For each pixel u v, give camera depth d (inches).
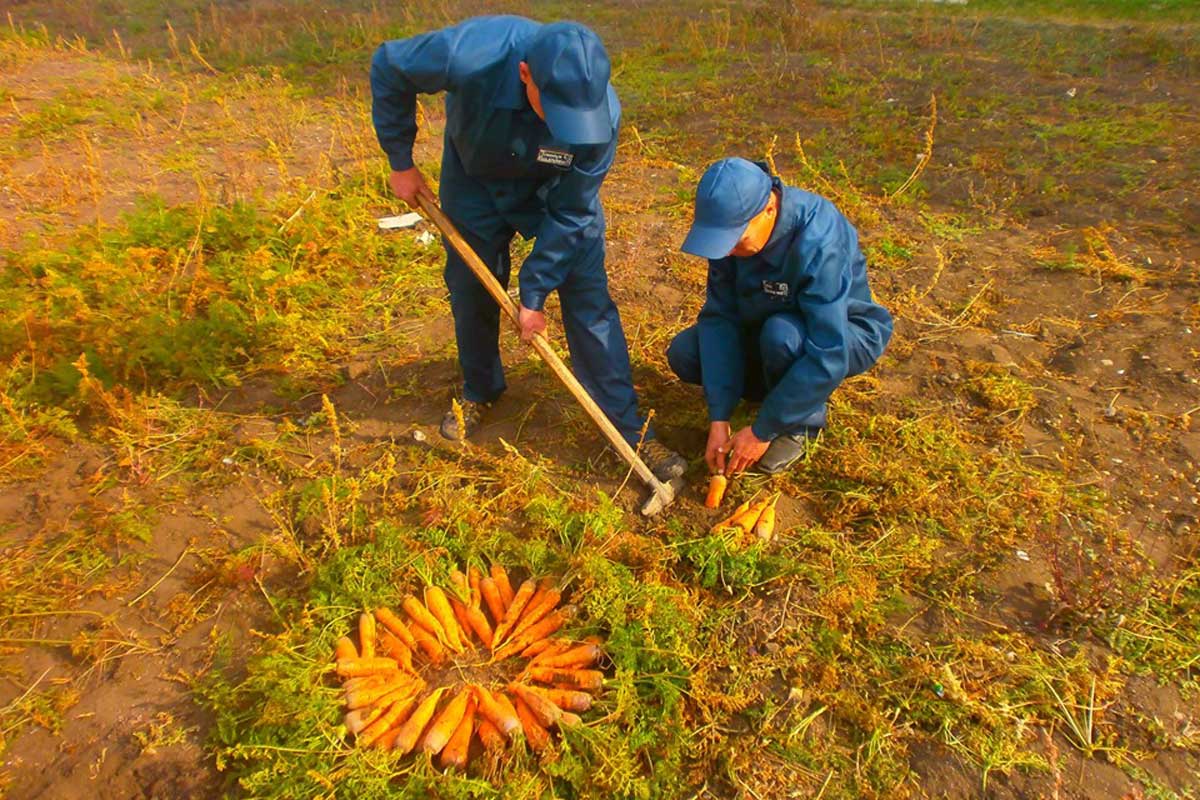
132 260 177.9
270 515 131.4
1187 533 119.9
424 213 124.1
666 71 329.4
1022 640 107.3
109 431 147.3
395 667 103.8
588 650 104.3
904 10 409.1
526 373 158.9
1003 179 222.8
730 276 127.3
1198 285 171.8
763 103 289.7
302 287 181.2
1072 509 124.9
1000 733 97.0
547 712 97.3
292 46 378.0
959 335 164.2
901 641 108.2
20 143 263.9
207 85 326.6
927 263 189.2
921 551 119.3
